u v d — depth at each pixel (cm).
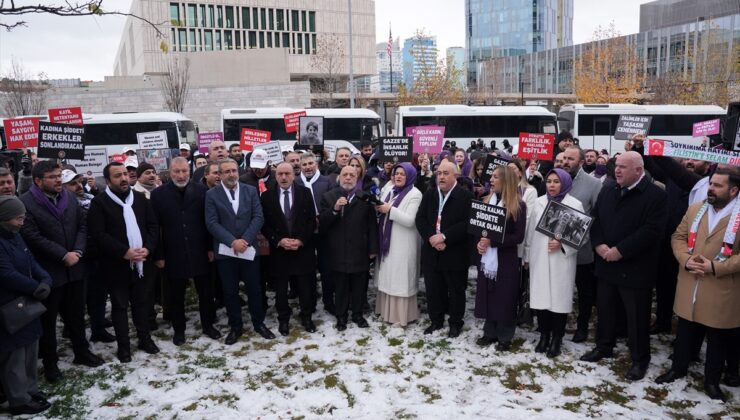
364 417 439
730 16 5381
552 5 14950
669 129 2412
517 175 554
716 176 437
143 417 447
